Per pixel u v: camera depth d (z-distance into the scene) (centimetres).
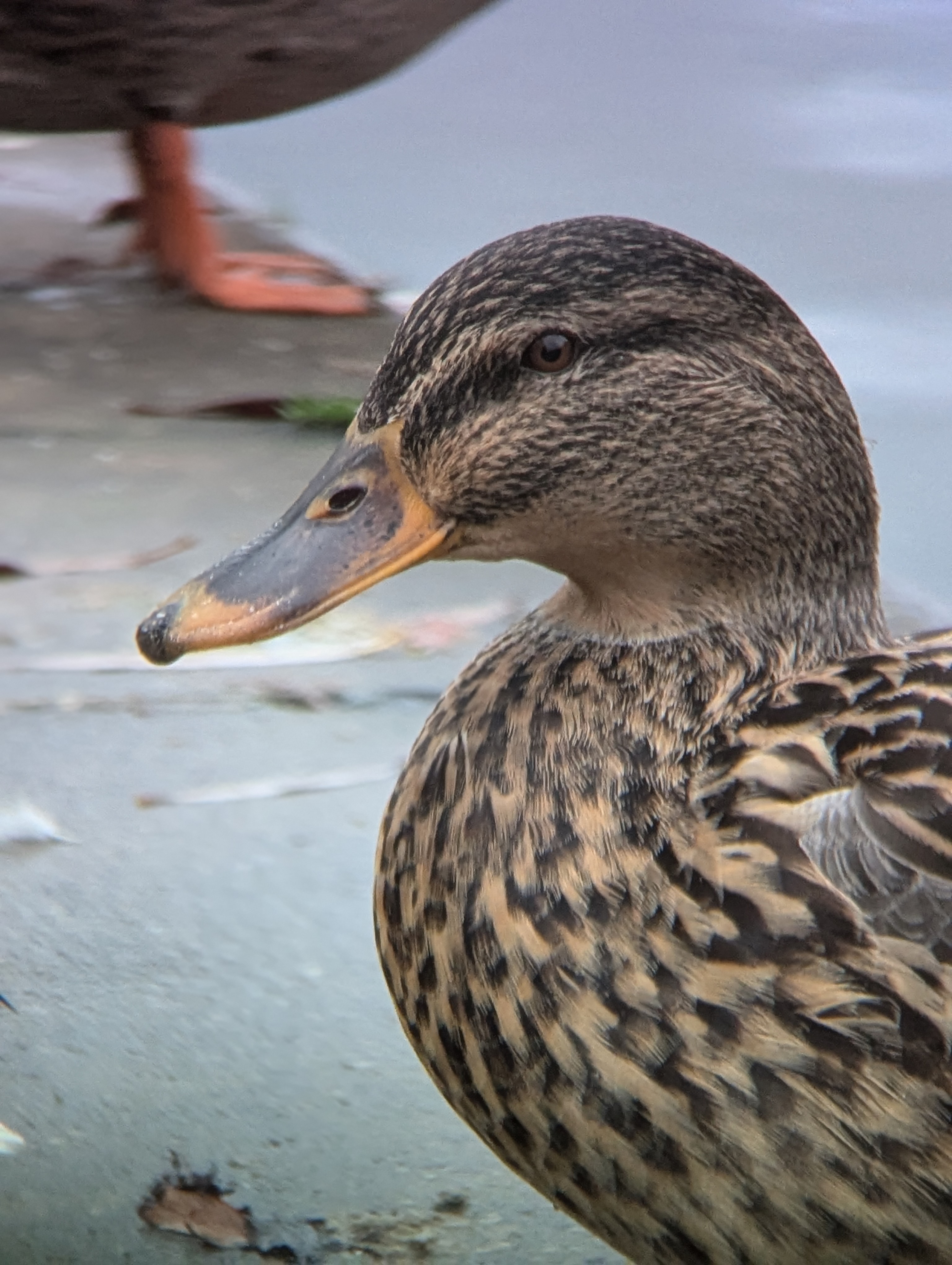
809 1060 464
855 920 467
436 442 542
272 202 1558
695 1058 470
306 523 553
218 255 1354
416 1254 557
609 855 490
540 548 545
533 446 532
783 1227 476
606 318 526
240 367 1225
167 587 936
